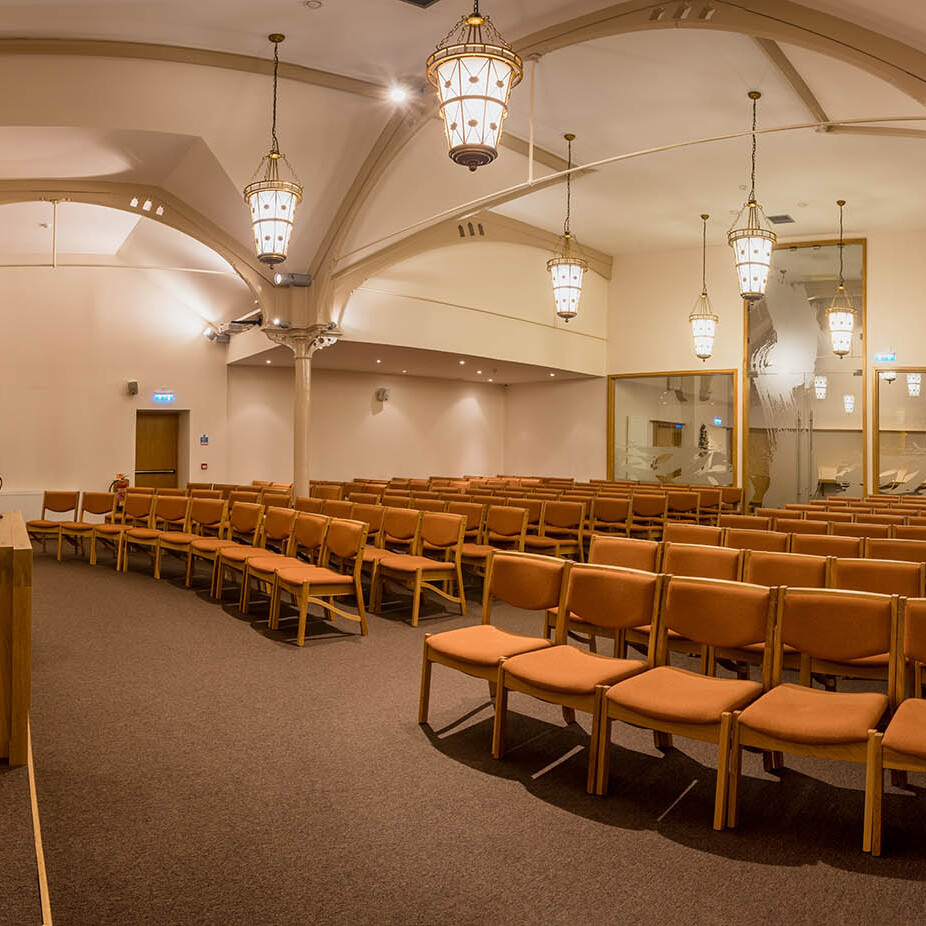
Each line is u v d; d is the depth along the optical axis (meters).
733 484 14.80
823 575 4.04
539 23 6.27
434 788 3.07
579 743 3.60
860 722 2.69
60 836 2.64
